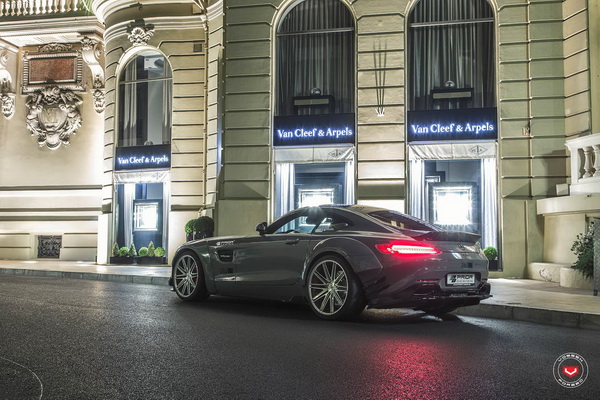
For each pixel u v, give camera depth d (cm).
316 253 721
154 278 1287
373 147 1446
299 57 1558
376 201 1431
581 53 1288
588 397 390
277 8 1542
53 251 2156
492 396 388
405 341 575
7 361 465
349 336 597
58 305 775
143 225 1880
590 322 693
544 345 569
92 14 2078
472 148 1402
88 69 2150
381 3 1473
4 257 2152
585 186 1202
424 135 1430
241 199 1516
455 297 686
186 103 1820
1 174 2172
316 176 1523
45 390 391
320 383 412
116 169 1897
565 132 1334
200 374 433
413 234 689
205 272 847
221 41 1734
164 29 1847
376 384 412
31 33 2105
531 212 1330
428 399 379
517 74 1371
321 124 1501
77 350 505
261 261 783
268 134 1520
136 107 1906
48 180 2145
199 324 651
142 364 461
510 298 870
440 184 1440
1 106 2173
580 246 1076
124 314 711
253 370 446
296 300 747
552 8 1355
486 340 590
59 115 2152
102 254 1891
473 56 1457
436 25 1478
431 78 1473
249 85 1538
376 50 1465
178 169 1808
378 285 671
